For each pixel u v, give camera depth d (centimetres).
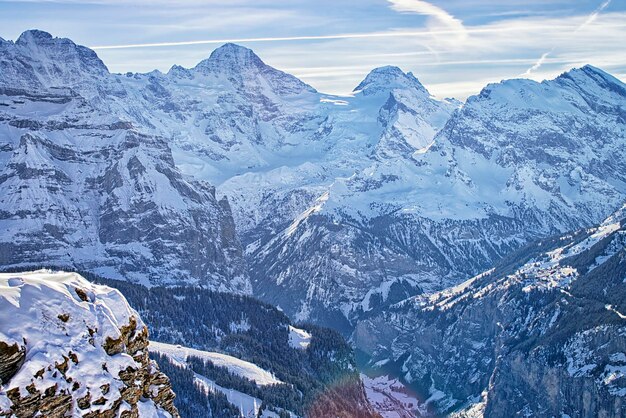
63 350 6381
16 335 6159
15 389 5991
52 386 6162
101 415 6412
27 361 6144
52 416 6138
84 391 6372
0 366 5991
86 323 6681
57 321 6494
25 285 6481
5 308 6241
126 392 6706
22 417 6006
